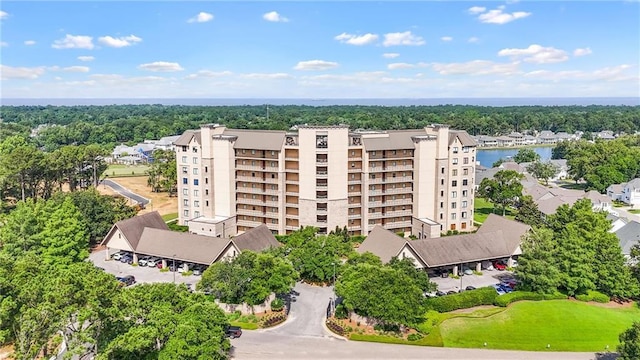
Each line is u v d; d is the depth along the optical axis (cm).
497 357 6325
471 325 7150
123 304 4884
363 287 6912
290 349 6444
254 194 11575
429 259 8762
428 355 6338
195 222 11125
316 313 7638
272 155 11206
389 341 6662
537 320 7325
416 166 11438
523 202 12681
